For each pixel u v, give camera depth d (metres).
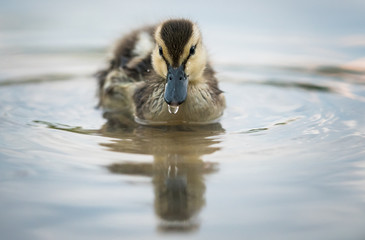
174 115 11.21
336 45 17.84
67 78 15.29
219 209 6.50
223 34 19.38
